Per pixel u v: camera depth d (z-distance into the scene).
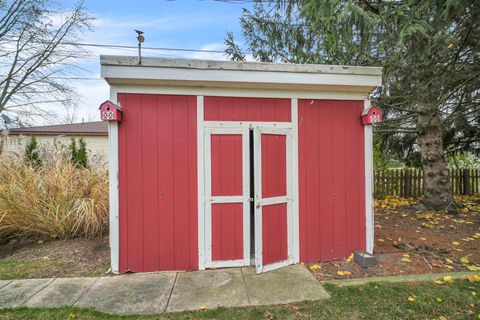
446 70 4.34
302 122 3.60
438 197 6.14
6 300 2.63
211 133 3.42
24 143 9.77
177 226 3.39
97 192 4.66
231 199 3.45
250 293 2.77
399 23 3.61
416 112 6.02
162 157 3.36
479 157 8.69
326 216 3.65
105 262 3.57
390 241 4.27
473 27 3.77
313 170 3.63
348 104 3.72
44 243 4.26
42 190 4.54
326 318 2.33
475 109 6.06
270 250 3.37
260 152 3.27
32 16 10.92
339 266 3.45
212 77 3.26
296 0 4.81
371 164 3.75
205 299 2.66
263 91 3.50
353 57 5.48
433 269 3.27
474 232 4.66
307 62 5.76
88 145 11.06
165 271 3.35
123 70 3.14
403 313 2.38
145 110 3.33
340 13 3.31
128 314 2.41
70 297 2.70
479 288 2.78
